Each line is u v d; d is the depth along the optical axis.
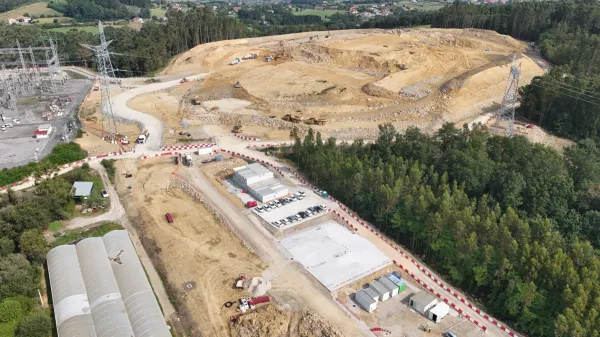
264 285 77.25
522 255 74.31
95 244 83.31
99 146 131.25
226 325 70.44
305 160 119.00
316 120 145.12
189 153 127.50
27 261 78.75
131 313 68.75
